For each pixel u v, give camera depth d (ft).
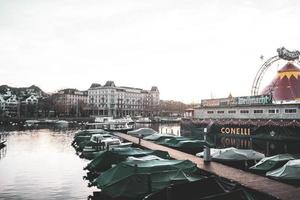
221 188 75.15
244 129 189.06
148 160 96.48
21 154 182.80
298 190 77.46
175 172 87.25
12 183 110.63
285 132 163.84
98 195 94.02
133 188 82.17
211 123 210.38
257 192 77.46
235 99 215.10
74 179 116.67
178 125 568.00
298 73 262.67
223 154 124.47
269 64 255.91
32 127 454.40
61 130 399.44
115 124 405.18
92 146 176.24
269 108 185.98
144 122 607.37
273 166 105.29
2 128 426.10
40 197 93.50
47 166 143.74
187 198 73.20
